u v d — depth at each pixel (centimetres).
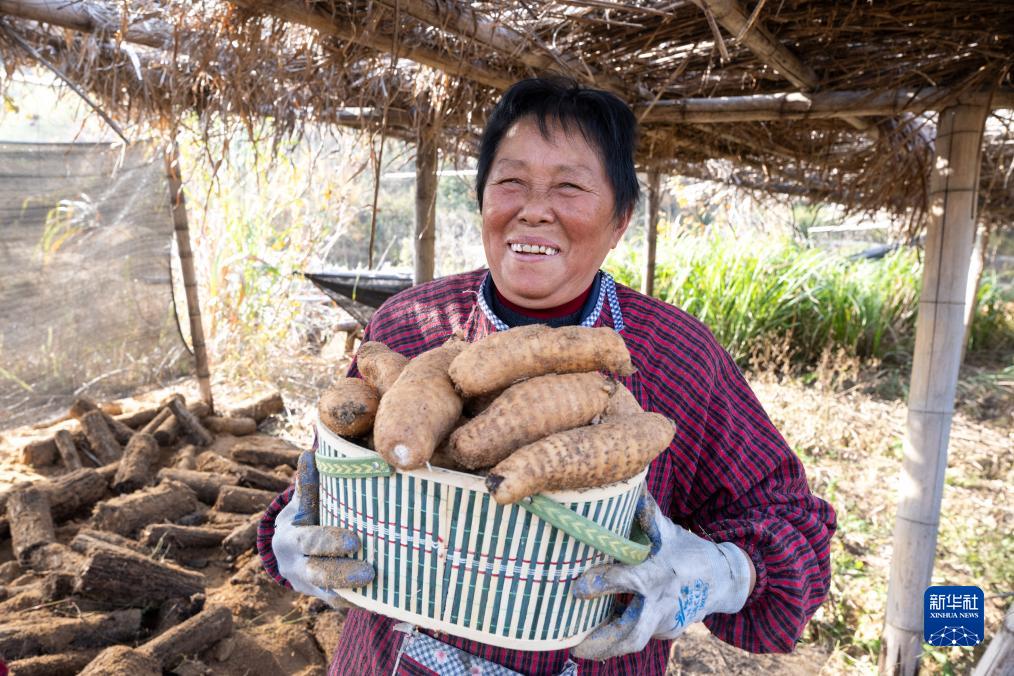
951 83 281
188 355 557
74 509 376
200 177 650
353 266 1143
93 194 468
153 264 520
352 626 136
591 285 133
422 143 375
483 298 135
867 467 570
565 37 259
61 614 279
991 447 644
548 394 92
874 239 1308
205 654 279
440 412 91
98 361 494
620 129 121
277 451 477
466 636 95
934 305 304
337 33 226
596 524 90
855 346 866
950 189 293
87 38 301
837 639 357
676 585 102
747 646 124
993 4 219
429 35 249
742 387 137
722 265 861
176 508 377
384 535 94
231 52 264
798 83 280
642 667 126
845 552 428
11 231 429
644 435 90
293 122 322
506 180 121
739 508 129
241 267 696
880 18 231
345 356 741
